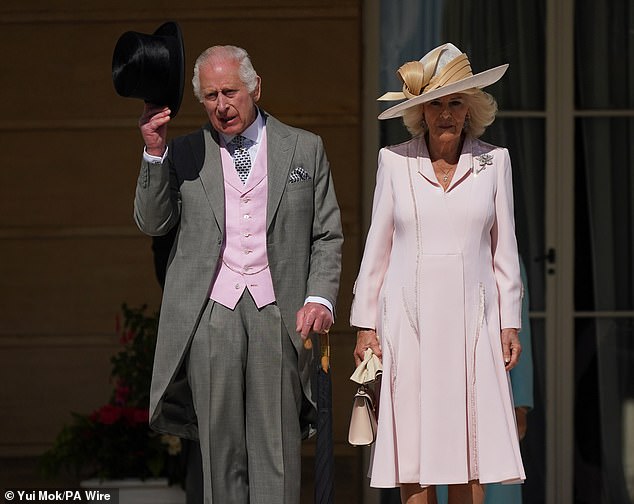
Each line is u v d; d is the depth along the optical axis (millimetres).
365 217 24312
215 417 15859
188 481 19672
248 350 15930
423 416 15164
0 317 25344
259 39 24531
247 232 15867
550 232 23672
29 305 25297
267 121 16234
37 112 25156
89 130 25156
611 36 23562
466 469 15125
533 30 23500
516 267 15586
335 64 24406
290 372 16031
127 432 21406
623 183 23656
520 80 23531
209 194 15930
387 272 15727
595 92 23594
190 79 24719
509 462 15094
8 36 25078
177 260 16016
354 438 15617
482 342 15219
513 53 23500
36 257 25312
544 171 23641
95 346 25266
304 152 16188
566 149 23594
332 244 16156
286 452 16047
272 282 15859
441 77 15336
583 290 23719
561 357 23688
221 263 15922
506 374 15398
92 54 25031
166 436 21266
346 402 24312
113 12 24906
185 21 24703
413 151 15703
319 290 15789
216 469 15930
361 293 15766
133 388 22250
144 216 15758
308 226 16125
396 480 15352
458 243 15312
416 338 15352
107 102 25125
